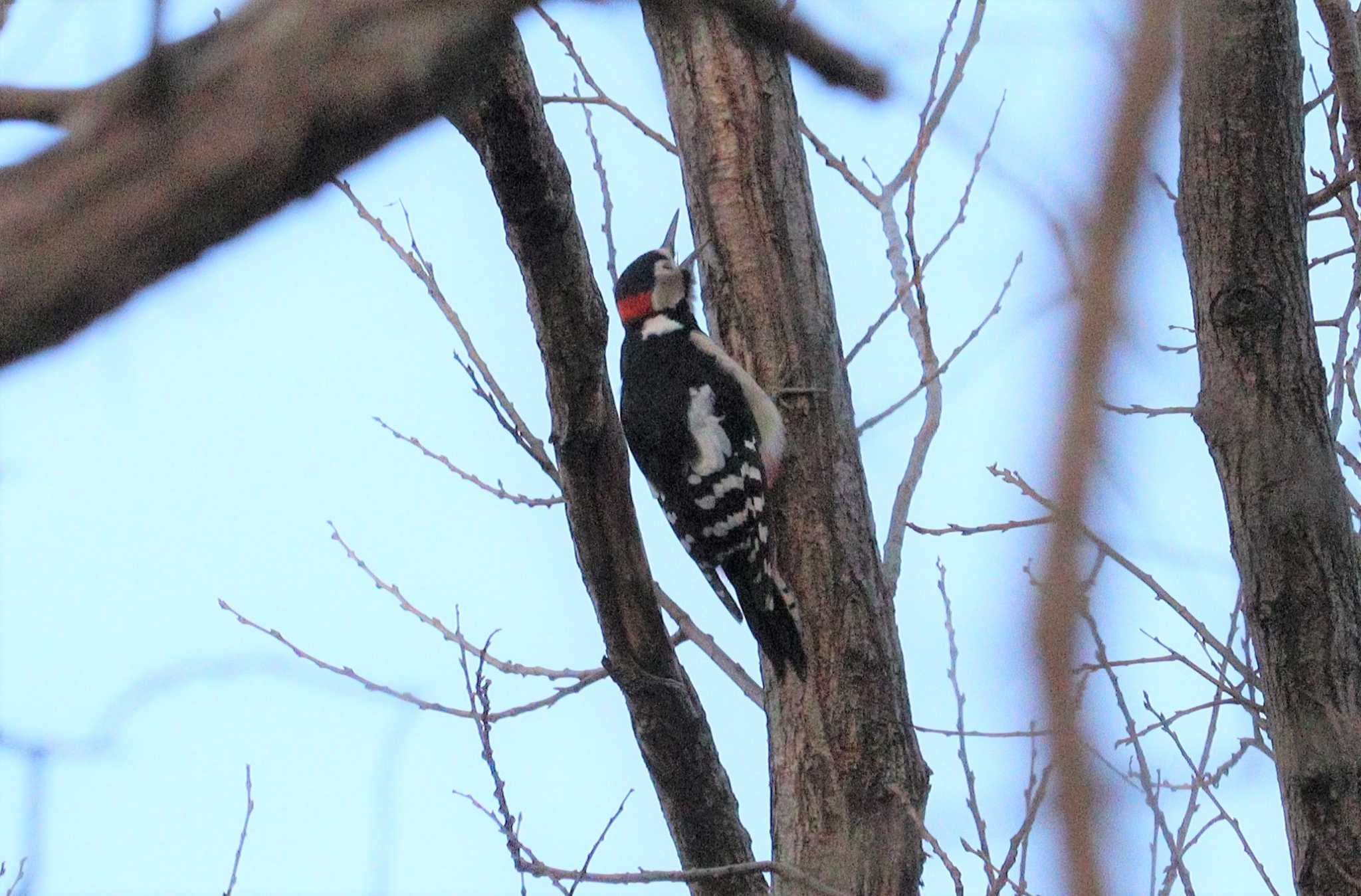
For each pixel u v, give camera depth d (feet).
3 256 9.61
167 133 9.80
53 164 9.83
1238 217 29.58
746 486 39.52
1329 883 28.68
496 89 25.71
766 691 37.35
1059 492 8.39
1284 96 29.48
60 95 10.59
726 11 11.84
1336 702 29.09
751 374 37.78
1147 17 8.86
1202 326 30.37
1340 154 34.58
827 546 36.65
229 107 9.87
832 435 37.35
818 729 35.53
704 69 37.91
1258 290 29.55
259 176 9.89
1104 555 10.02
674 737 33.99
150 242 9.78
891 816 34.83
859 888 34.09
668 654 33.27
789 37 11.91
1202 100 29.58
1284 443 29.40
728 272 37.91
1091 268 8.55
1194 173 30.01
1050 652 8.36
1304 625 29.35
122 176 9.77
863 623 36.22
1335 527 29.40
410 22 10.02
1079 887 8.00
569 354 29.66
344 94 9.91
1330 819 28.86
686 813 34.88
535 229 27.99
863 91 12.19
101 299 9.77
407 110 10.11
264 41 9.96
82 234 9.68
